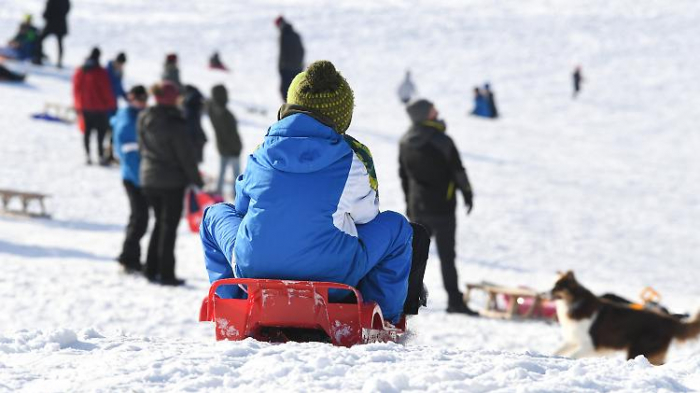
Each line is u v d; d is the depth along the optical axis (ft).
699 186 278.46
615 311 94.12
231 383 38.65
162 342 48.80
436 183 119.44
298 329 53.42
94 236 156.15
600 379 41.22
